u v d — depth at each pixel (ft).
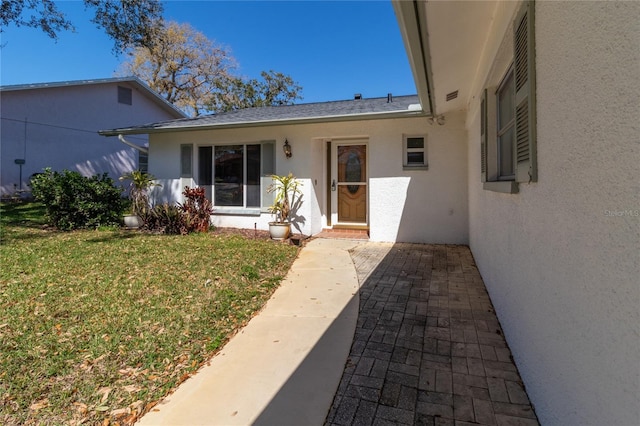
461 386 8.00
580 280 4.85
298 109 32.99
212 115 35.78
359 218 29.35
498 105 13.30
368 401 7.56
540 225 6.68
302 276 17.07
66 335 10.32
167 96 80.59
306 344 10.23
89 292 13.71
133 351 9.61
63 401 7.57
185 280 15.39
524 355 7.91
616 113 3.82
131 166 55.62
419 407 7.32
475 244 19.21
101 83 50.49
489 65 11.98
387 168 25.64
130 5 33.09
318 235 27.96
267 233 28.04
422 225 25.16
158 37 39.01
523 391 7.76
